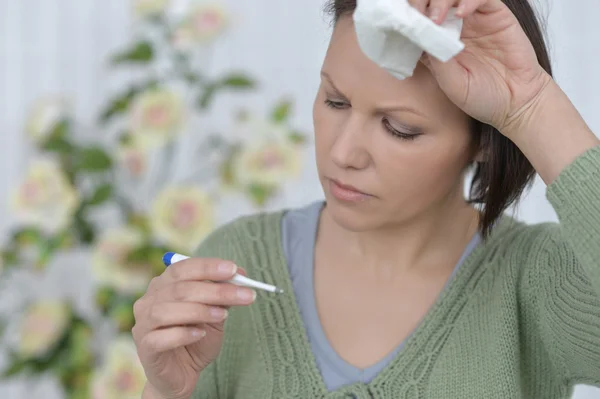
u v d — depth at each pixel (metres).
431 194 0.82
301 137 1.66
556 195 0.74
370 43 0.67
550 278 0.87
